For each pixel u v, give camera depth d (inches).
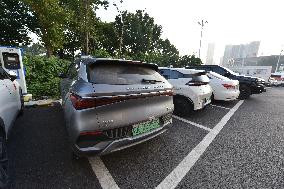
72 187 98.4
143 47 2003.0
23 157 125.6
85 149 97.0
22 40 1295.5
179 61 1395.2
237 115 249.9
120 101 101.3
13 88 163.5
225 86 292.0
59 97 307.1
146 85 116.0
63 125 185.9
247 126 203.2
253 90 381.4
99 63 111.8
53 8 767.7
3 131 104.0
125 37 1863.9
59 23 808.9
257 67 1005.8
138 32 1953.7
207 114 248.2
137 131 110.7
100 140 98.5
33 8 754.2
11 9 1213.1
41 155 128.7
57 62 388.8
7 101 129.3
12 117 139.5
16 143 145.8
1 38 1226.0
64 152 133.5
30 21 1243.2
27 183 100.4
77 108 96.8
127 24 1873.8
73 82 117.7
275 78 1025.5
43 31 797.9
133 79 114.8
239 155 137.3
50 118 206.7
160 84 126.6
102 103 96.6
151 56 1227.2
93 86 98.2
